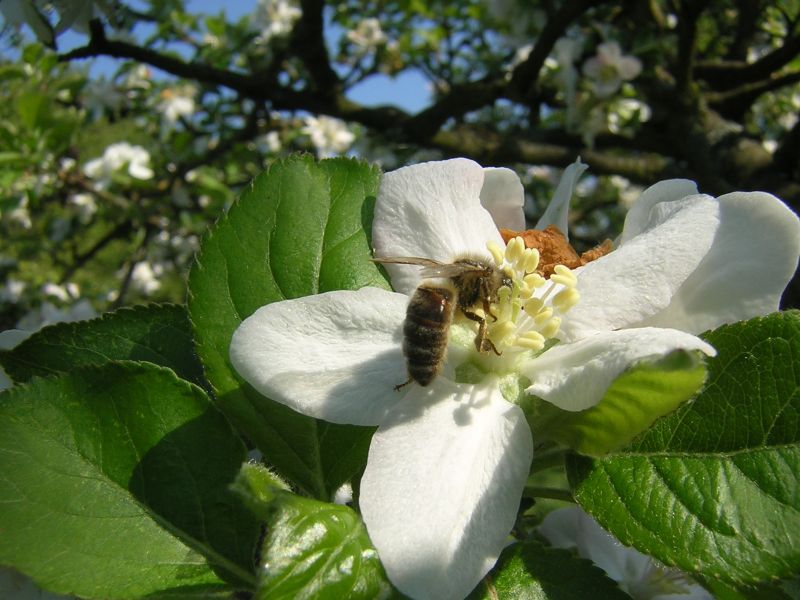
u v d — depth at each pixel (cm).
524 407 6
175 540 6
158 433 6
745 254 7
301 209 7
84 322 8
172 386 6
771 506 5
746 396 6
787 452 5
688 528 5
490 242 7
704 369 5
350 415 6
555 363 6
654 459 6
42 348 7
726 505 5
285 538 5
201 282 7
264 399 6
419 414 6
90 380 6
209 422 6
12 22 13
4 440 6
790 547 5
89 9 14
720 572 5
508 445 6
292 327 6
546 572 6
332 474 6
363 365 6
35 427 6
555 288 7
